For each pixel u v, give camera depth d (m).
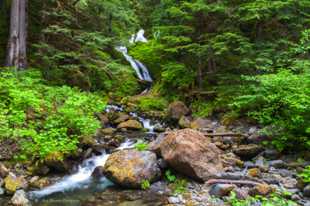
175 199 6.88
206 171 7.69
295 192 6.83
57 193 7.40
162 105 13.76
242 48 11.50
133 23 15.78
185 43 13.56
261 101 10.09
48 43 13.68
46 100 10.34
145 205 6.71
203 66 13.95
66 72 14.02
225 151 9.12
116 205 6.76
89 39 13.04
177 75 14.31
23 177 7.86
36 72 11.84
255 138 9.34
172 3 13.66
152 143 8.91
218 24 13.09
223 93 12.25
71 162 8.77
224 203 6.63
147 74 17.20
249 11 11.61
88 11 14.46
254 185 7.16
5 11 14.12
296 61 9.82
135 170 7.67
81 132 9.51
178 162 7.77
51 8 13.75
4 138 8.82
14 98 9.39
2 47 13.59
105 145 9.86
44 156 8.35
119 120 12.09
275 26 12.66
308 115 8.71
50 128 9.26
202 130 10.75
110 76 15.45
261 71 11.82
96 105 11.03
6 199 6.99
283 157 8.66
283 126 8.98
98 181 8.12
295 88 8.70
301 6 11.98
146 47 18.95
